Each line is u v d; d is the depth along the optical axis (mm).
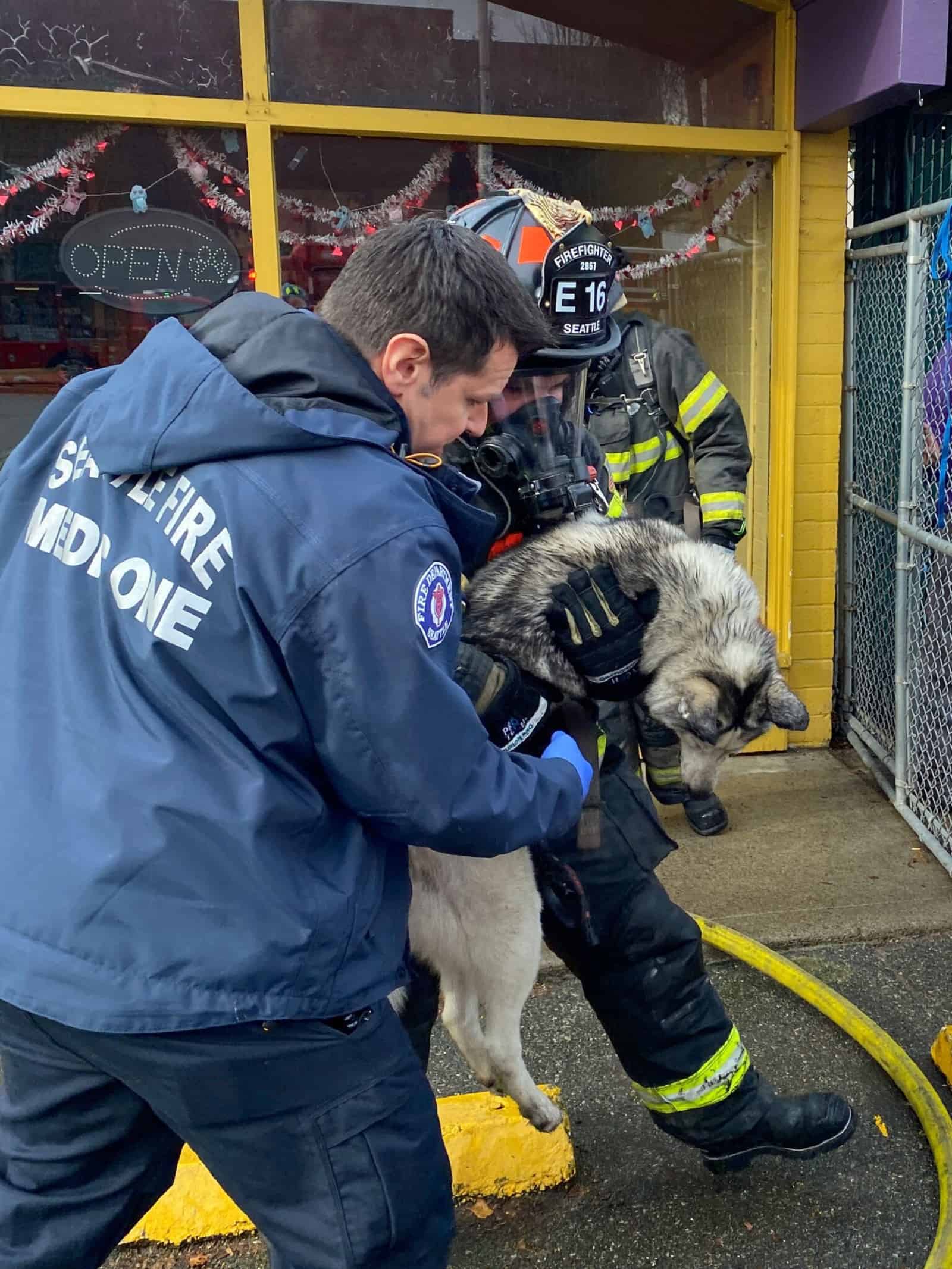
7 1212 1445
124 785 1212
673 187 4188
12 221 3613
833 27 3736
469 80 3820
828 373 4352
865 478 4434
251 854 1201
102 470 1305
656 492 3699
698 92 4027
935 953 3100
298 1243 1351
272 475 1207
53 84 3492
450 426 1453
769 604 4484
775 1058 2656
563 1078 2621
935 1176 2262
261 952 1202
